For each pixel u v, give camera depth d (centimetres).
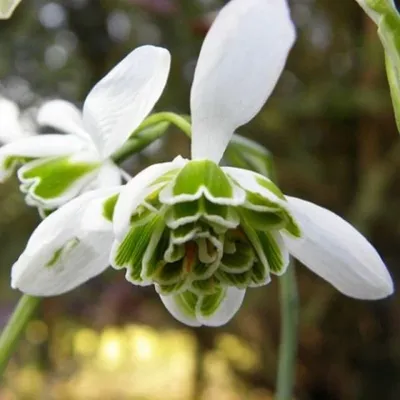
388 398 27
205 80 10
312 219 10
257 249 10
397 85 10
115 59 28
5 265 28
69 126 13
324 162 27
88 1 27
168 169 10
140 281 10
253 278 10
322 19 26
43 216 12
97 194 10
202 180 10
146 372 43
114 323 27
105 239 10
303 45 26
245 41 9
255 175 10
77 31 27
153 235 10
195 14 24
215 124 10
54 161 13
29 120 28
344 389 28
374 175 25
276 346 28
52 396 34
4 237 28
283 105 26
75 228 10
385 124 26
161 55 10
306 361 28
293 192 27
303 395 28
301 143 26
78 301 28
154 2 24
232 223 10
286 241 10
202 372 31
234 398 32
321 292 26
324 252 10
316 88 25
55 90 28
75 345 31
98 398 43
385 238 26
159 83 10
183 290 10
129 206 9
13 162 13
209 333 29
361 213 25
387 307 26
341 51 26
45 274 10
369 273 10
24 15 27
